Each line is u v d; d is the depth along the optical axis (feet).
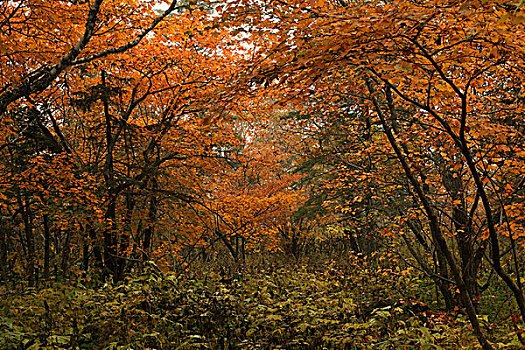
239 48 28.17
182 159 34.32
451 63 11.33
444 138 18.24
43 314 18.80
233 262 41.70
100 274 33.06
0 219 32.22
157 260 33.99
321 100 26.58
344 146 32.65
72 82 30.83
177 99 30.89
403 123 23.84
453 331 18.02
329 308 21.17
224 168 35.81
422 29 9.98
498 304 26.89
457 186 21.65
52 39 22.09
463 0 8.82
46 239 38.88
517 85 19.11
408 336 17.03
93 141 34.47
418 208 24.08
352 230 43.11
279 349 17.52
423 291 30.96
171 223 34.24
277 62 11.01
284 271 34.68
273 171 51.49
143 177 32.09
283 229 53.31
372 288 29.60
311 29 10.25
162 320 19.53
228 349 18.20
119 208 33.99
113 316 18.75
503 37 9.58
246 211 33.27
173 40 26.11
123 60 28.76
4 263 35.19
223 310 21.21
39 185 27.53
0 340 15.24
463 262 22.35
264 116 31.30
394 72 11.33
